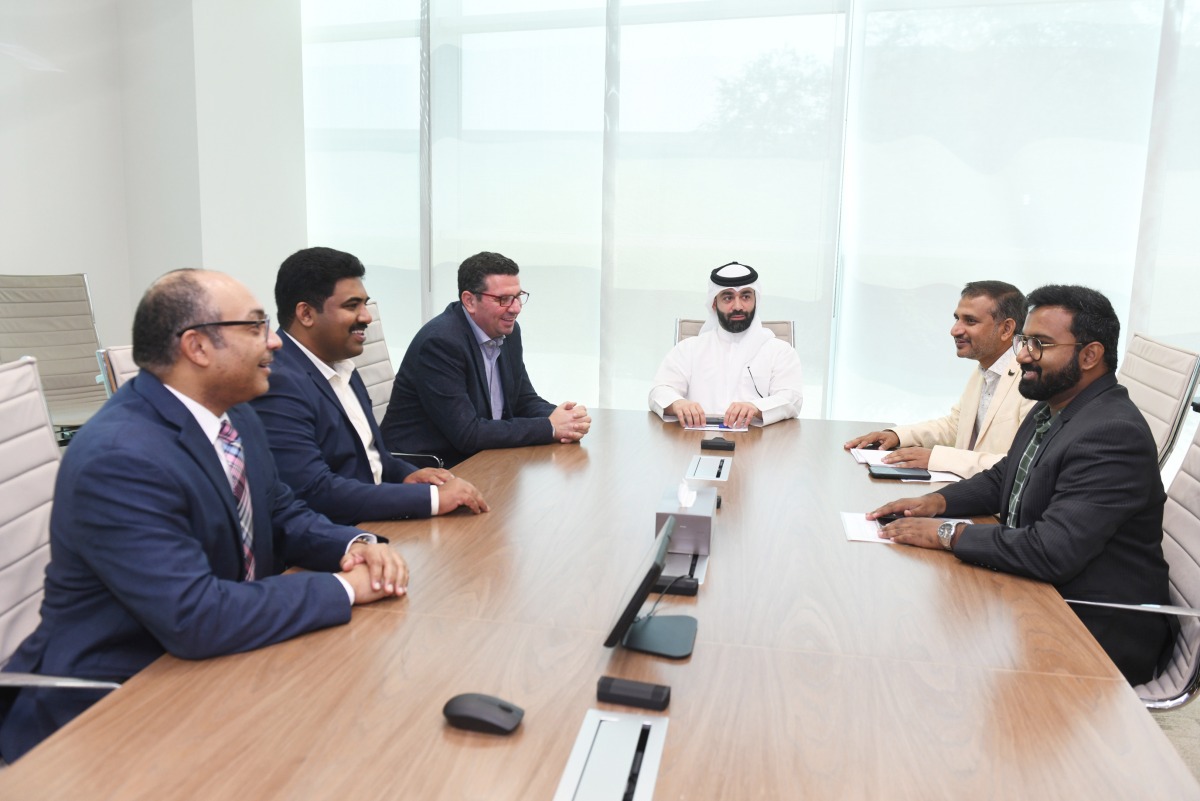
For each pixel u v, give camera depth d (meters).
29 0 5.02
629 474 2.79
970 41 4.99
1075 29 4.85
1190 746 2.79
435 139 5.89
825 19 5.16
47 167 5.19
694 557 1.97
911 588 1.87
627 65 5.48
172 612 1.47
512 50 5.69
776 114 5.30
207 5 5.34
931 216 5.17
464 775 1.17
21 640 1.86
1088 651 1.58
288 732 1.27
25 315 4.50
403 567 1.81
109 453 1.54
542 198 5.80
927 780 1.18
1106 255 4.96
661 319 5.66
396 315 6.21
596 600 1.76
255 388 1.76
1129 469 1.99
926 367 5.30
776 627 1.66
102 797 1.12
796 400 3.78
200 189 5.41
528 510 2.38
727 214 5.46
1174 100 4.70
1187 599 2.16
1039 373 2.18
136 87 5.47
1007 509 2.35
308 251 2.57
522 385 3.81
